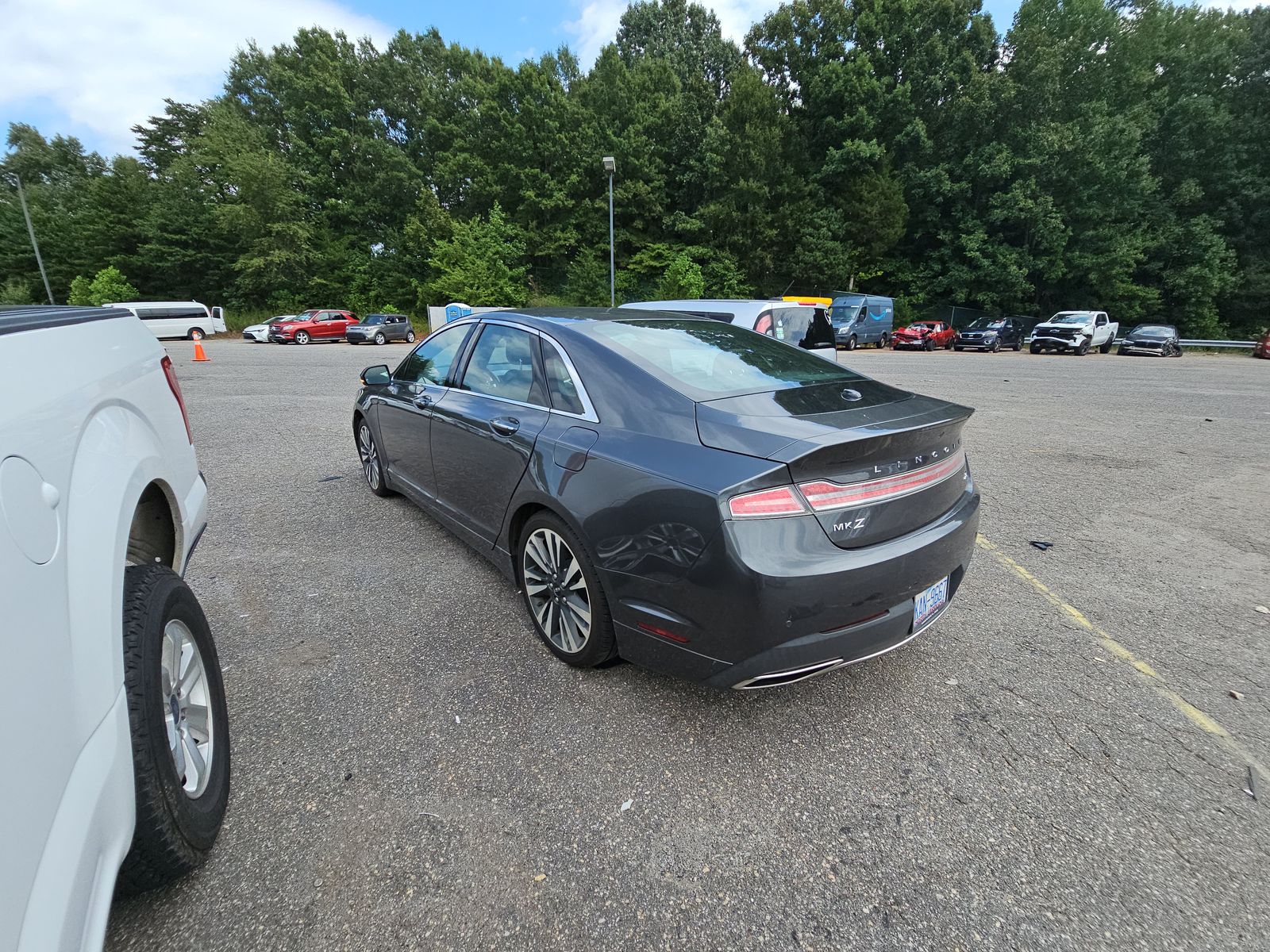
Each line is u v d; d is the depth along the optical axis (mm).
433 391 3768
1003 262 32625
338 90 38438
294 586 3492
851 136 35062
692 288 32094
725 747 2281
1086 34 34094
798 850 1852
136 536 2232
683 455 2162
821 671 2137
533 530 2777
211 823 1762
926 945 1577
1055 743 2338
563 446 2580
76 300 37875
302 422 8375
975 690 2666
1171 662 2906
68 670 1178
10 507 1121
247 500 4996
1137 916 1660
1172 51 36125
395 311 37156
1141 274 35469
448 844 1838
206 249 39375
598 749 2254
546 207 35875
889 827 1945
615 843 1864
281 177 37375
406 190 38562
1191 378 16234
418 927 1587
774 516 1971
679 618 2141
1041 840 1902
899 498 2197
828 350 9250
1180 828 1952
